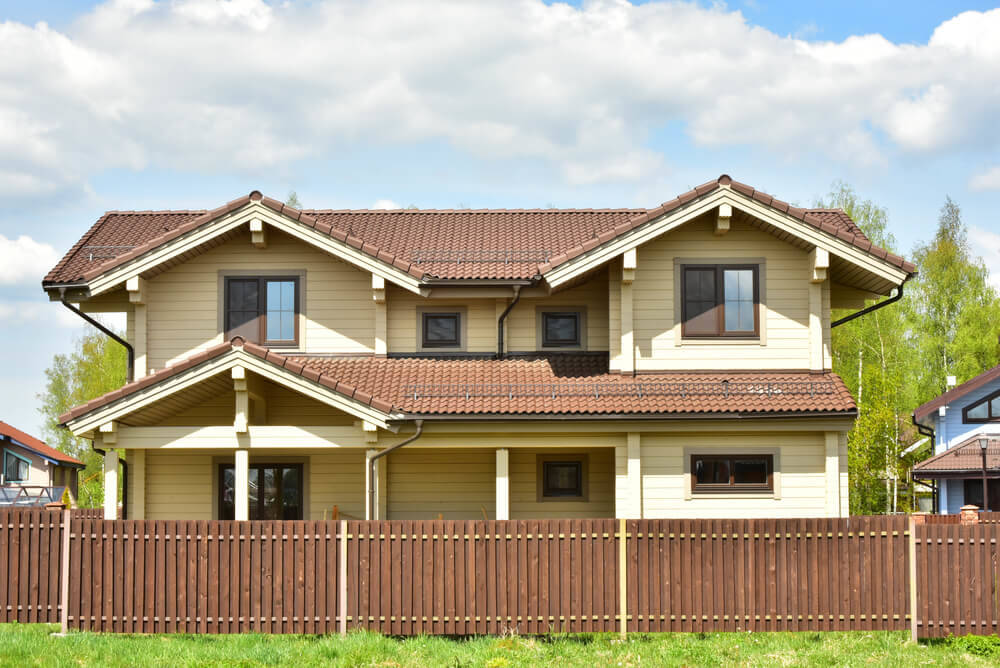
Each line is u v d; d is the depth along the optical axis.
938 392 49.47
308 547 14.04
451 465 20.50
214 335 20.58
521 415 18.23
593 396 18.66
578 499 20.38
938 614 13.75
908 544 13.90
